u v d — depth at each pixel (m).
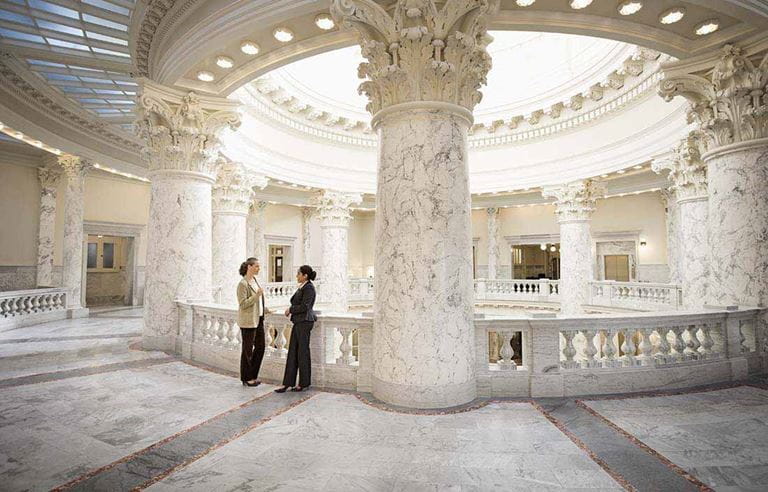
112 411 4.95
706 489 3.20
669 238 14.99
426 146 5.25
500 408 5.02
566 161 15.01
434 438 4.17
